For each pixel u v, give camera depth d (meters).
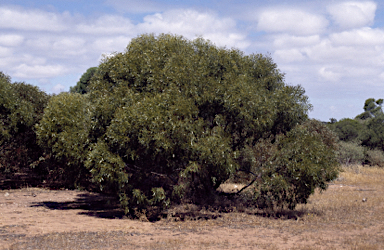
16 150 22.05
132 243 8.44
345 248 8.20
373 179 25.61
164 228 10.51
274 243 8.70
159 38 14.11
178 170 12.94
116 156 11.85
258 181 13.27
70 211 13.77
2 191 19.48
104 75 14.06
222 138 12.20
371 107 55.97
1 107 19.11
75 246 7.95
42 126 15.05
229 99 12.23
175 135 11.33
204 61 13.05
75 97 15.63
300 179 12.30
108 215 12.91
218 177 14.01
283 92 13.69
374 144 39.03
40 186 22.03
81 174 14.86
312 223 11.40
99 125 12.61
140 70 12.96
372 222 11.52
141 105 11.53
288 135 13.52
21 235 8.87
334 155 13.12
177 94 11.88
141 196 11.73
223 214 12.81
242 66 14.14
